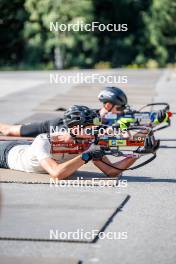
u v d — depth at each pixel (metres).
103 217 20.14
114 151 24.77
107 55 168.38
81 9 157.62
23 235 18.31
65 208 21.11
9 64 166.38
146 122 31.42
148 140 24.16
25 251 17.11
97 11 164.75
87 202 21.91
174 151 33.38
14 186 23.91
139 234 18.64
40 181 24.48
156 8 169.62
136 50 170.12
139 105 55.94
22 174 25.50
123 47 168.38
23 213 20.48
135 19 170.25
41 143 24.72
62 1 155.62
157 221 19.98
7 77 108.12
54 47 164.12
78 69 160.25
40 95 68.00
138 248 17.44
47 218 19.97
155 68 163.00
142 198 22.86
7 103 59.16
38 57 164.12
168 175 26.97
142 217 20.42
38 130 33.41
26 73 125.00
